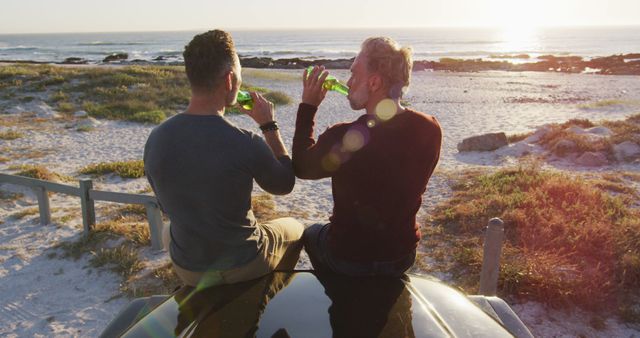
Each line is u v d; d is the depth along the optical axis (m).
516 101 27.47
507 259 6.02
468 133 17.50
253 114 2.46
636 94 31.27
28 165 12.12
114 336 2.25
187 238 2.25
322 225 2.71
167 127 2.18
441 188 9.76
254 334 1.92
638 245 6.25
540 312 5.20
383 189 2.18
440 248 6.80
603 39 178.25
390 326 1.97
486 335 2.01
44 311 5.66
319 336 1.90
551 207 7.66
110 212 8.69
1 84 22.97
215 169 2.12
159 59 77.50
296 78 34.06
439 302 2.18
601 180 9.84
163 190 2.19
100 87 23.48
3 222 8.34
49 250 7.20
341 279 2.29
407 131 2.18
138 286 6.08
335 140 2.17
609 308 5.26
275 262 2.47
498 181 9.62
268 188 2.27
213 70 2.13
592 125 15.94
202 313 2.06
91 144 15.19
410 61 2.21
